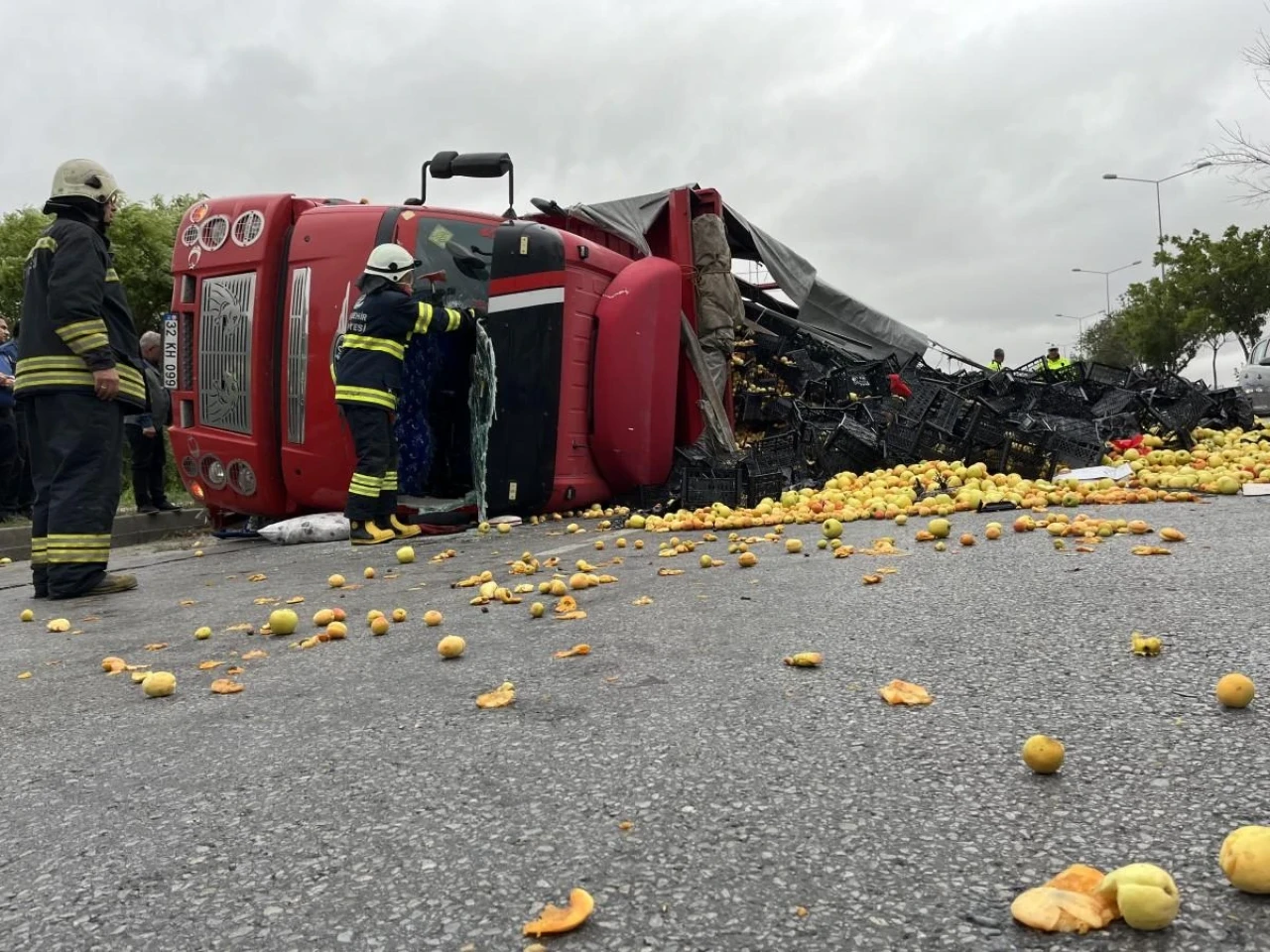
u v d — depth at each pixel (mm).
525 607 4262
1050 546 4840
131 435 10859
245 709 2852
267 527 8141
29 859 1867
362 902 1594
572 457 8797
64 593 5664
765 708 2492
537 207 10438
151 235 22766
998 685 2559
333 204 8594
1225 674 2496
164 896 1660
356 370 7160
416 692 2895
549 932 1443
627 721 2463
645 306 9047
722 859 1666
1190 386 12219
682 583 4613
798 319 15711
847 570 4613
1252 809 1709
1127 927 1366
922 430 9406
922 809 1812
